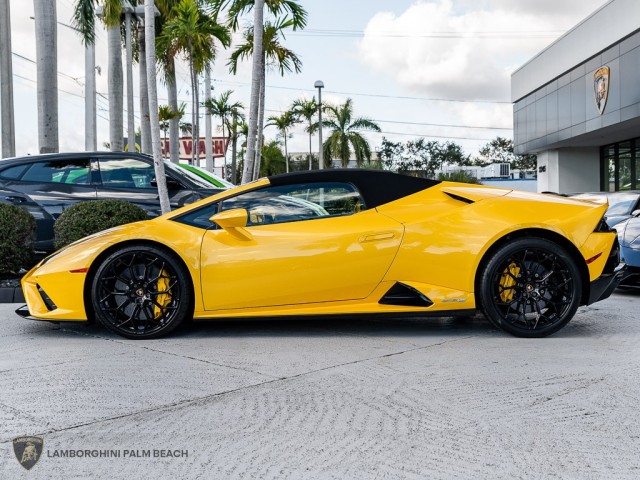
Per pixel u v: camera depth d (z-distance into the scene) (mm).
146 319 4629
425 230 4551
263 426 2799
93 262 4652
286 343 4457
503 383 3412
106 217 6879
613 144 29047
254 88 10297
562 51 27797
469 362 3869
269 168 46594
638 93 21469
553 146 30359
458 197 4688
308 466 2389
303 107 38219
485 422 2828
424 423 2820
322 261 4523
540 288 4523
